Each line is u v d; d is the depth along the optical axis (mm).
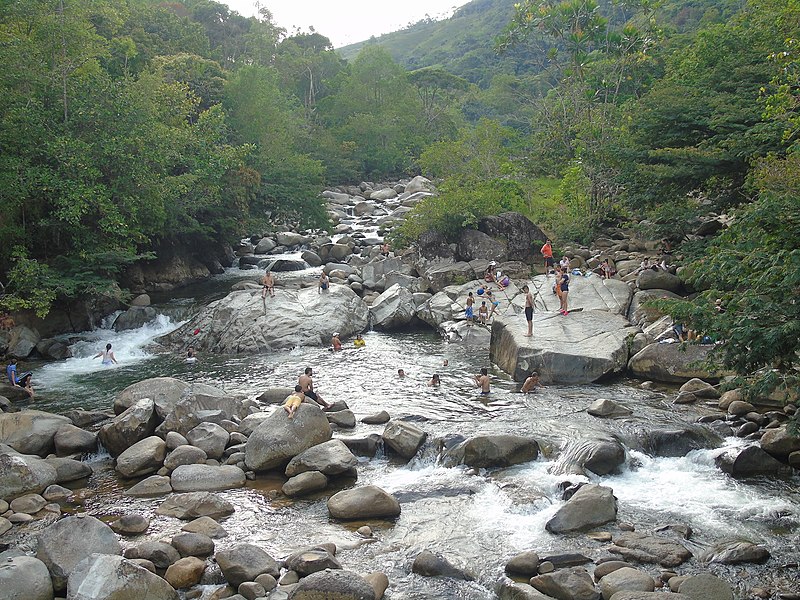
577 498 13016
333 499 13625
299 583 10125
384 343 28734
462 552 11961
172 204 36500
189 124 46906
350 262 41969
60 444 17078
